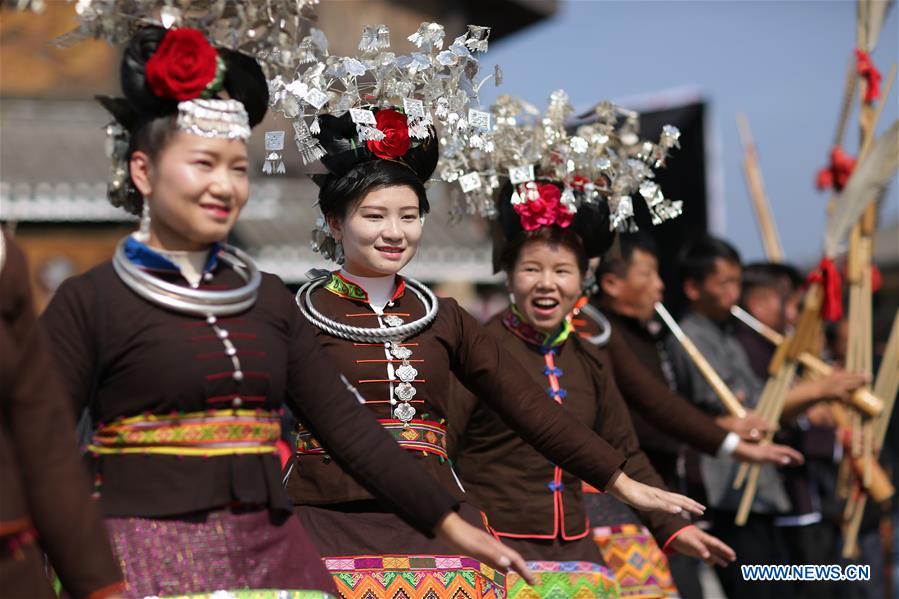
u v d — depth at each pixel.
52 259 26.64
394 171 6.91
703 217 16.86
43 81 28.80
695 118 16.88
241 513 5.25
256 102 5.59
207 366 5.16
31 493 4.37
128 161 5.49
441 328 6.94
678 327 12.65
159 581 5.04
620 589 9.42
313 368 5.59
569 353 8.68
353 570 6.60
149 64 5.21
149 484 5.11
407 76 7.11
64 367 5.05
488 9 36.19
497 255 8.84
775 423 11.74
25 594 4.27
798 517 12.72
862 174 11.70
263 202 31.92
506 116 8.41
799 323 11.84
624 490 6.57
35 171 26.80
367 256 6.91
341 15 33.75
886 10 11.87
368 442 5.47
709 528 12.27
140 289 5.16
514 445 8.18
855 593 13.23
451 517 5.36
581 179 8.45
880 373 12.46
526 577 5.29
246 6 5.95
